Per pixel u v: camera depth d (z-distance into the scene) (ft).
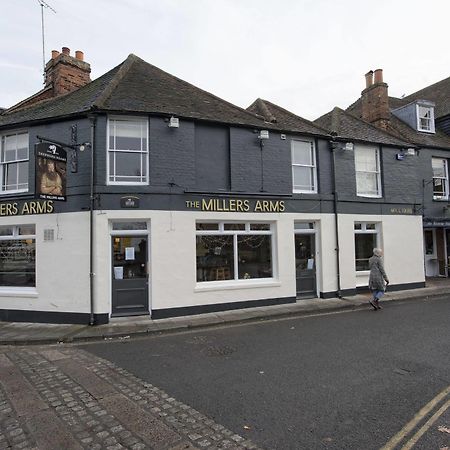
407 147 46.75
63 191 30.32
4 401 15.46
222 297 34.35
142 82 38.14
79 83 45.34
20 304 32.42
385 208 44.57
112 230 31.86
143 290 32.48
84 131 32.24
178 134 33.86
